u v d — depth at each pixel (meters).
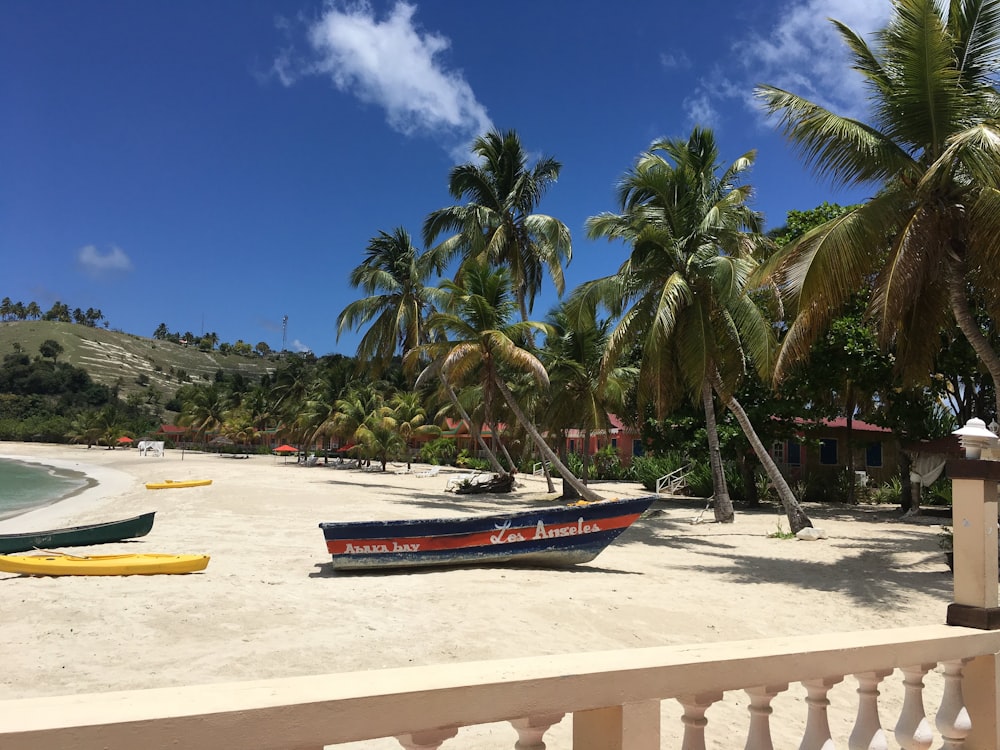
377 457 54.09
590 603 9.28
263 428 95.69
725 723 5.55
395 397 65.44
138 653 6.90
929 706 5.98
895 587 11.54
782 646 2.50
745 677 2.29
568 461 42.38
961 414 23.23
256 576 10.76
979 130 9.51
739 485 29.06
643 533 18.64
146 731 1.41
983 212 10.16
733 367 18.17
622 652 2.27
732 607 9.77
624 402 29.97
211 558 12.44
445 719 1.73
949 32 11.30
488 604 9.08
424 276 31.50
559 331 28.48
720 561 14.02
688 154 18.84
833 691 6.37
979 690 3.05
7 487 41.94
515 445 47.75
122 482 42.72
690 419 26.33
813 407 24.61
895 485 28.89
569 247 27.89
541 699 1.87
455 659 6.97
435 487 34.84
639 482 38.66
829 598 10.69
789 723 5.72
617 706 2.01
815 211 23.92
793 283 11.64
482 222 28.08
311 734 1.56
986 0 11.27
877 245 11.38
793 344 15.20
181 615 8.21
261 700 1.55
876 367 20.70
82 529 13.39
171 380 187.62
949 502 25.02
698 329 17.45
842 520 22.22
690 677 2.16
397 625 8.09
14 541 12.55
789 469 31.36
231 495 26.22
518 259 28.64
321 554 13.27
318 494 27.62
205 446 102.50
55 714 1.42
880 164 11.64
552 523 11.68
